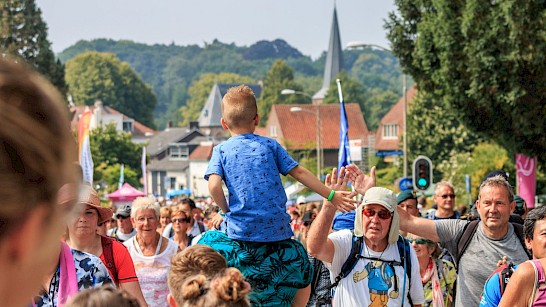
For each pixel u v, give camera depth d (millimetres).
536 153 25328
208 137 115625
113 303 2631
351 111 100750
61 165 1100
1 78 1039
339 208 4992
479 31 23812
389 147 89562
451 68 25062
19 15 62000
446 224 6293
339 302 5496
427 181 19094
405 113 31000
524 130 24406
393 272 5477
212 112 156625
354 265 5484
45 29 63156
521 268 4676
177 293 3418
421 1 26969
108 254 5312
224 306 3010
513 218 7348
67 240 5340
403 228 6328
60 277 4238
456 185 42500
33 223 1091
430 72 26484
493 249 6121
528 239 5336
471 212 8266
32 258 1106
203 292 3068
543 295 4637
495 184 6086
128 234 9523
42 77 1094
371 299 5438
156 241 7211
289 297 4742
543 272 4641
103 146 80250
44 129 1068
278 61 152875
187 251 3455
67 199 1145
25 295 1119
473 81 24234
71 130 1170
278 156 4816
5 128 1036
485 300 5254
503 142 25656
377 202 5379
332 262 5488
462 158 44469
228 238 4656
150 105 159000
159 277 7109
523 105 24172
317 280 6824
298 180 4895
